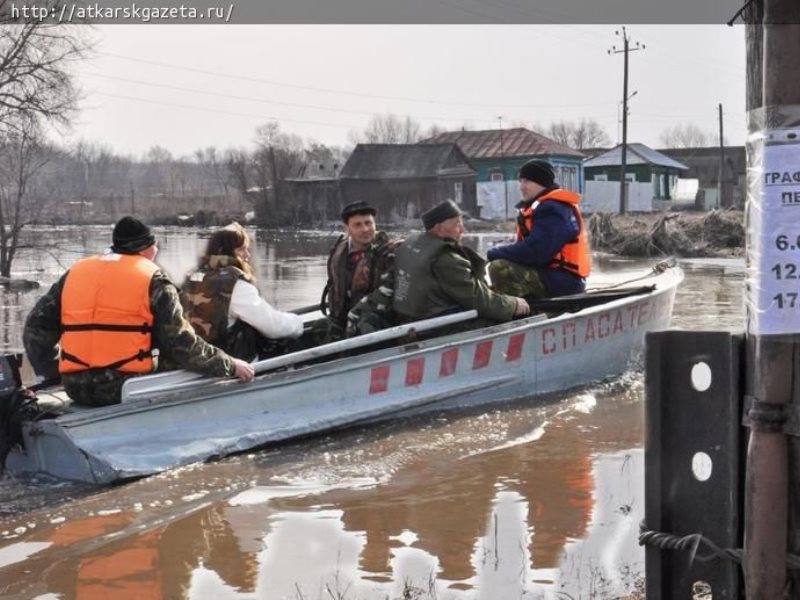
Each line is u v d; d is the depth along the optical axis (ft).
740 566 7.80
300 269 77.30
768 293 7.10
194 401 17.78
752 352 7.49
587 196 181.16
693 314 39.52
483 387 21.79
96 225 174.91
